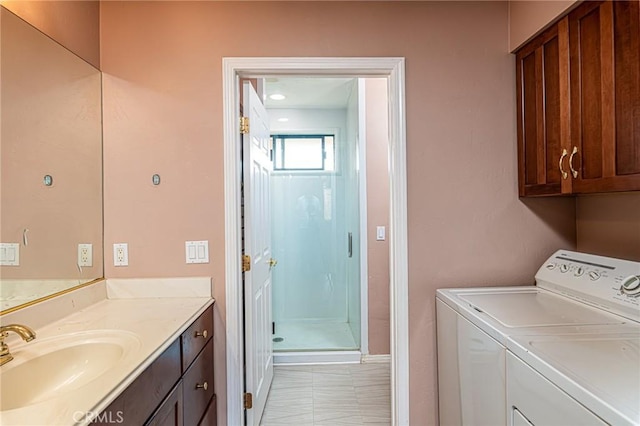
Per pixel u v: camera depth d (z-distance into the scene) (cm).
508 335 111
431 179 177
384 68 175
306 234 381
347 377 266
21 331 102
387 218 293
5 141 123
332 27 174
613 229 159
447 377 161
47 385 108
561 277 158
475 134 178
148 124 171
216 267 173
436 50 176
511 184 179
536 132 162
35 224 133
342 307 378
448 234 178
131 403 92
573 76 139
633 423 67
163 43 171
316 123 376
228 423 172
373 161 293
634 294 124
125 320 137
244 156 188
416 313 177
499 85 177
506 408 111
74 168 154
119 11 170
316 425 207
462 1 176
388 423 209
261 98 261
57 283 143
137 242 171
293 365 286
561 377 86
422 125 176
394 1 175
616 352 97
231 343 172
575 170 139
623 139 119
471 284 178
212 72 172
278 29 173
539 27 153
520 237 179
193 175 172
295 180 380
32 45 134
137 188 171
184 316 142
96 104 168
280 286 381
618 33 120
